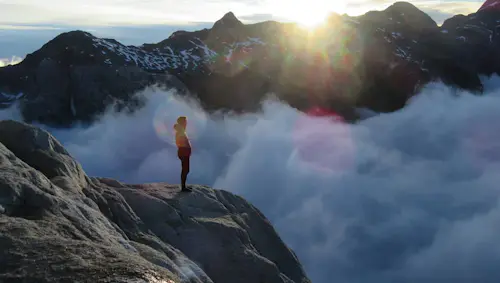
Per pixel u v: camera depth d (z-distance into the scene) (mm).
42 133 9727
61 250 4582
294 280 12164
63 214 6438
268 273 10773
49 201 6418
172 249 9555
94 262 4324
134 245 7887
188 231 10617
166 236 10336
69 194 8258
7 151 7473
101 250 4742
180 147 11969
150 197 11156
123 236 8234
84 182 9945
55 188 7512
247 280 10383
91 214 7473
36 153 9234
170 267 7734
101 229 7133
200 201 11992
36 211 6133
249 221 12617
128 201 10891
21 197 6172
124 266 4199
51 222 5914
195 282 8555
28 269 4137
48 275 4016
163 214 10773
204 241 10531
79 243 4867
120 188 11367
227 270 10305
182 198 11750
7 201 5922
